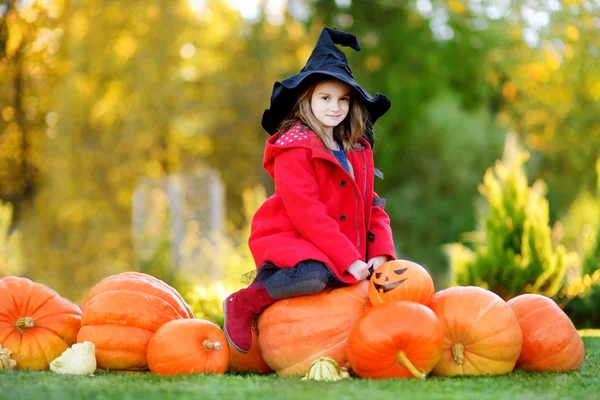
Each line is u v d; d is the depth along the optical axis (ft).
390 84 68.23
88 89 50.47
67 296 43.86
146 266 24.64
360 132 13.23
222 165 74.64
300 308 11.72
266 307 12.21
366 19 70.28
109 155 52.49
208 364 11.73
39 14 37.06
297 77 12.83
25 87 39.91
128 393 9.33
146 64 57.21
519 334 11.37
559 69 40.06
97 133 52.44
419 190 65.16
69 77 45.34
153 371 11.75
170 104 59.88
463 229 62.85
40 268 44.60
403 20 69.67
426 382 10.28
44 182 45.01
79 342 12.24
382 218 13.29
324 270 11.67
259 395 9.14
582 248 24.02
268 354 11.98
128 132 55.11
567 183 54.08
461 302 11.37
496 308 11.35
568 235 30.09
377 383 10.18
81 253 46.37
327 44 13.25
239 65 72.79
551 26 33.86
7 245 36.52
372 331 10.66
